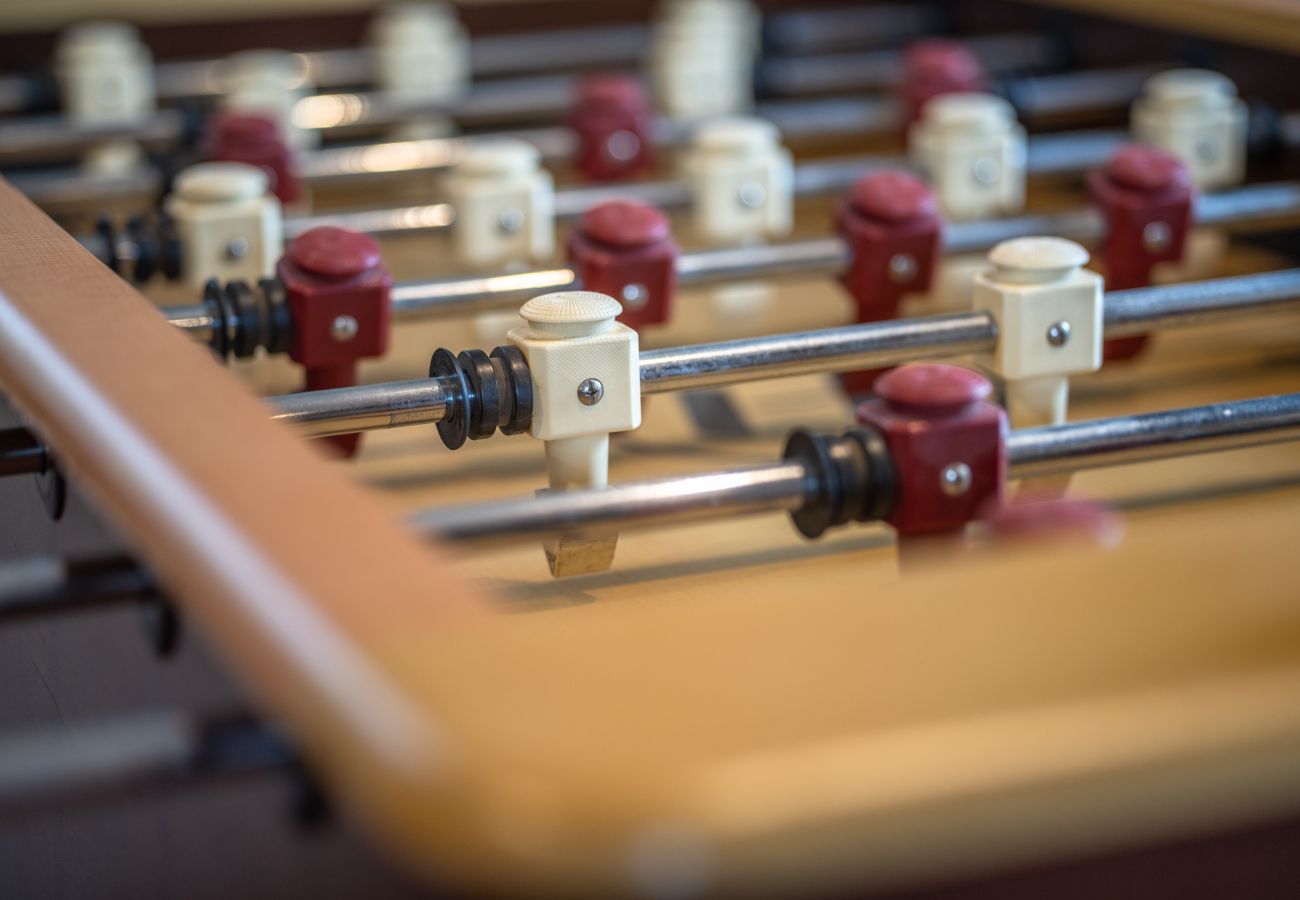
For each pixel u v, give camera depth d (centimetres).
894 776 55
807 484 92
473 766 54
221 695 68
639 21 212
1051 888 62
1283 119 158
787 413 125
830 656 61
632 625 63
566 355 99
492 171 136
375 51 198
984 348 108
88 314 86
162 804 74
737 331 138
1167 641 62
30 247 96
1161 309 111
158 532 71
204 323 112
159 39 197
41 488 84
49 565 79
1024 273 108
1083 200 170
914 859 55
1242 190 145
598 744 55
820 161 186
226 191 127
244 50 201
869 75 199
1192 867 64
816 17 209
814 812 54
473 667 59
